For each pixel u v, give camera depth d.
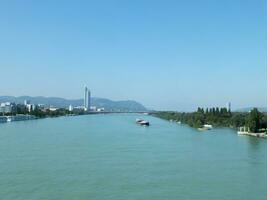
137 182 79.12
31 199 66.19
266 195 70.81
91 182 78.62
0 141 150.00
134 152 121.12
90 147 132.62
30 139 159.12
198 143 152.38
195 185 77.25
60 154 114.69
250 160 107.88
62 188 73.62
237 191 73.31
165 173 88.50
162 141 158.50
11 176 83.31
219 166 98.00
